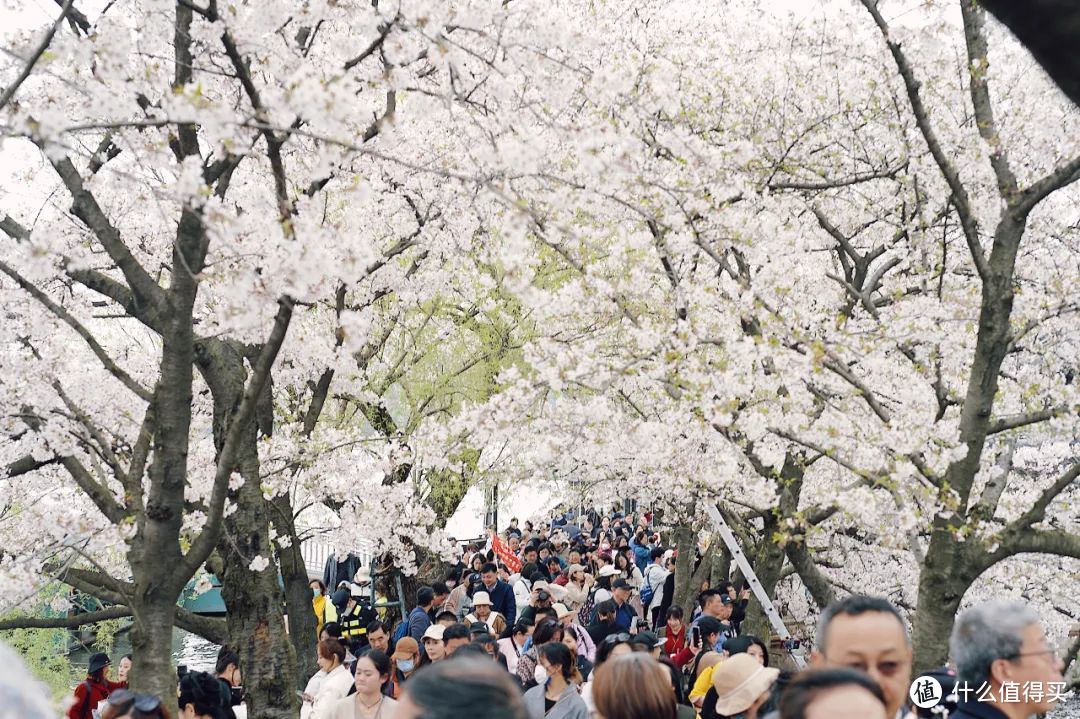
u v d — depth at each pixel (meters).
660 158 8.85
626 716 3.46
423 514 11.82
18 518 9.56
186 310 6.13
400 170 9.53
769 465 8.69
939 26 7.80
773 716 3.40
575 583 13.80
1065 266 9.95
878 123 10.11
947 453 7.57
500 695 1.96
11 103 5.81
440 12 5.91
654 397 10.55
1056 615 11.75
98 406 8.91
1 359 7.58
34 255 5.99
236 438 6.11
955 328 8.97
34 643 13.77
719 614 10.03
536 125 9.20
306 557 21.12
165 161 5.80
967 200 7.50
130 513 6.69
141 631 6.10
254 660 8.43
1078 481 11.25
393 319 12.91
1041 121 9.43
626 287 8.12
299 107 4.65
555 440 8.90
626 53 8.98
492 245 10.30
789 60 9.94
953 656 3.45
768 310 7.96
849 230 11.58
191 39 6.59
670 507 13.77
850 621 3.17
